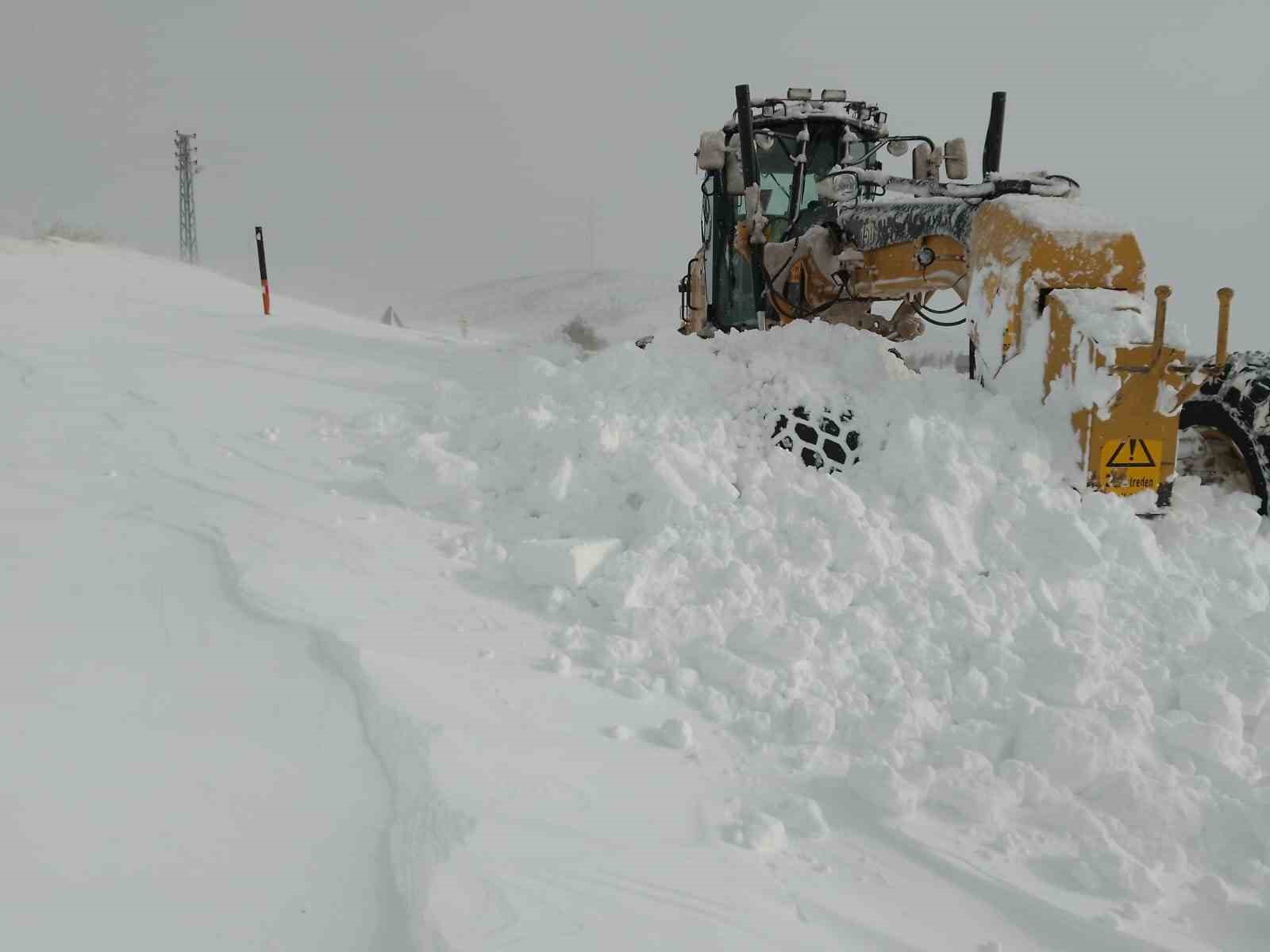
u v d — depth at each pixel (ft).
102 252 49.11
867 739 8.95
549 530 13.42
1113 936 6.78
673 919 6.07
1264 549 13.57
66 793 6.66
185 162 187.83
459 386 19.88
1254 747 9.15
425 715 8.04
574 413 15.97
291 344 30.68
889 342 18.62
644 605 11.21
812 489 13.17
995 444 13.66
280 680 8.64
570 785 7.53
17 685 8.16
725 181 22.06
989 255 15.05
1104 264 14.35
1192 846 7.88
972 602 11.11
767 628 10.37
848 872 7.22
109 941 5.34
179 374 23.66
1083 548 11.94
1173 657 10.48
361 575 11.53
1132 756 8.51
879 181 17.84
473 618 10.85
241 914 5.65
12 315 29.78
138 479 14.67
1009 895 7.13
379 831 6.51
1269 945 6.85
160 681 8.48
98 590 10.40
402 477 14.56
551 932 5.66
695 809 7.64
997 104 21.29
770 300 20.15
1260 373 15.19
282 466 15.87
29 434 16.71
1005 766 8.35
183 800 6.71
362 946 5.47
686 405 15.75
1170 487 13.66
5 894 5.62
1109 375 13.26
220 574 11.05
